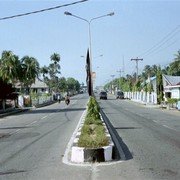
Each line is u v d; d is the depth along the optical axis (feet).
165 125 87.92
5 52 248.11
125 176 33.47
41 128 84.38
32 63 285.02
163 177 32.94
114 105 209.36
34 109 191.11
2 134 73.97
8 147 54.65
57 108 189.57
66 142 58.13
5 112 159.43
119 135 66.85
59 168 37.86
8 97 176.55
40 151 49.70
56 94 333.21
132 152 47.16
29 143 58.44
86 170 36.50
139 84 316.60
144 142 56.95
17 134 73.15
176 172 34.96
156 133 70.13
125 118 111.75
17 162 42.22
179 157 43.11
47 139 62.90
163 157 43.24
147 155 44.78
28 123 101.19
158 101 218.59
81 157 40.98
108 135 53.21
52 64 470.80
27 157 45.34
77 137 56.59
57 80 474.90
